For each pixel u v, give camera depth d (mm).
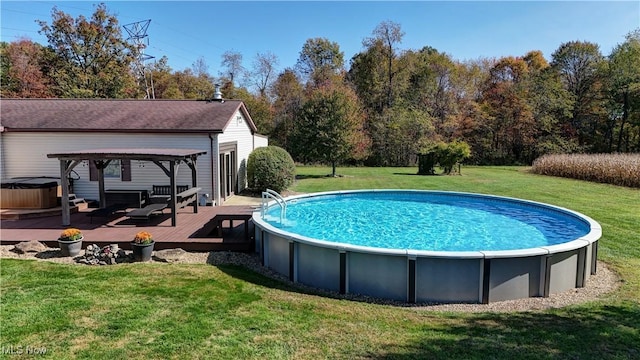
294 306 5438
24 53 33406
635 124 36531
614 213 12242
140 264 7344
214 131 13273
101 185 11250
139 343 4223
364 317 5105
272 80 46688
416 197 14750
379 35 39906
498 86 39500
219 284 6270
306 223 10766
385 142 34125
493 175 24828
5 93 30922
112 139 13586
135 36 36000
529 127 37219
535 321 4945
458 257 5766
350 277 6305
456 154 24891
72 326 4637
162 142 13609
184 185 13648
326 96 24172
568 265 6270
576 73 39375
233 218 9055
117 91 34344
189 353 4016
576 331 4559
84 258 7527
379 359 3900
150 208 10422
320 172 27469
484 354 3984
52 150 13641
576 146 36906
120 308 5184
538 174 25297
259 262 7914
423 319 5113
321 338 4402
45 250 8164
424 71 40344
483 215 11891
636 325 4715
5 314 4961
